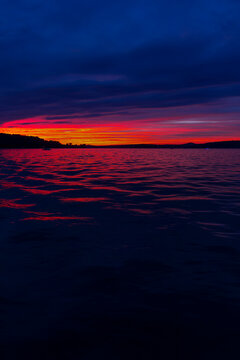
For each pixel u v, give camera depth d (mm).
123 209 8703
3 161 36156
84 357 2541
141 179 16391
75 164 30312
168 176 18094
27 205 9227
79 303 3432
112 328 2951
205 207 8953
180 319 3100
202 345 2695
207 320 3082
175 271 4348
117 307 3344
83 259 4828
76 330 2914
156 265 4574
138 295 3625
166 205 9281
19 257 4914
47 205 9250
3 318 3117
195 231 6445
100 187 13195
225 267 4488
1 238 5934
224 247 5398
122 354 2584
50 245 5520
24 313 3217
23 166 27188
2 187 13125
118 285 3893
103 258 4879
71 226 6848
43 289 3783
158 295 3617
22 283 3955
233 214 8031
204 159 42312
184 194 11336
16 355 2555
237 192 11773
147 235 6164
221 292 3689
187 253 5109
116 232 6379
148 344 2713
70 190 12305
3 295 3621
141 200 10117
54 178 16922
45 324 3012
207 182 15023
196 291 3719
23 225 6914
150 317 3139
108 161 36438
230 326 2975
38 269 4430
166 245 5535
